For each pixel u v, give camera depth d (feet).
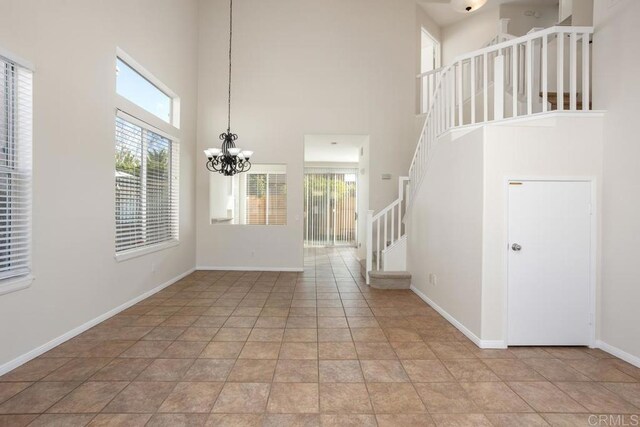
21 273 8.75
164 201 17.42
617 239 9.63
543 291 10.22
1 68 8.30
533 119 10.56
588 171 10.18
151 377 8.27
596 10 10.39
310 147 26.86
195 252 21.56
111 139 12.40
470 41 24.52
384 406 7.17
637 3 9.05
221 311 13.47
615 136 9.71
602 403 7.32
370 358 9.43
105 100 12.03
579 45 15.44
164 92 17.39
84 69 10.93
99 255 11.91
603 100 10.13
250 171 24.81
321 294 16.15
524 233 10.19
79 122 10.75
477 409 7.09
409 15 22.21
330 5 21.94
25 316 8.91
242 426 6.48
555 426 6.55
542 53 10.78
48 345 9.66
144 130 15.11
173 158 18.33
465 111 18.67
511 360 9.35
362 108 21.95
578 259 10.21
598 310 10.20
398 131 22.06
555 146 10.18
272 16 21.81
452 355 9.65
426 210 14.96
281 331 11.40
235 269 21.76
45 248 9.52
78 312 10.91
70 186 10.43
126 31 13.23
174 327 11.66
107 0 12.03
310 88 21.86
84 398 7.34
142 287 14.96
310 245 35.32
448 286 12.56
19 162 8.86
